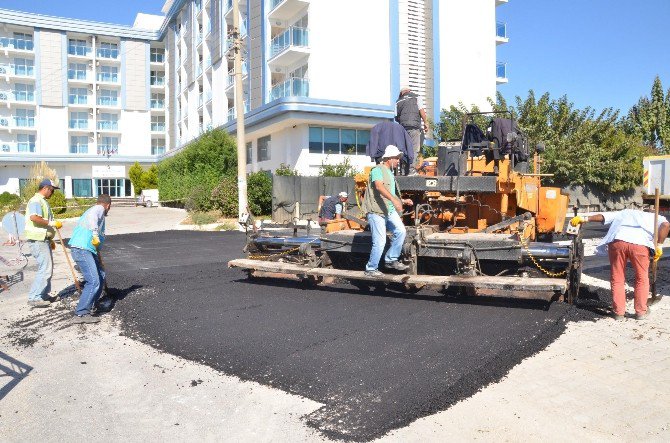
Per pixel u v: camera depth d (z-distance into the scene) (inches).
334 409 152.8
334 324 233.3
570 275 261.3
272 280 337.1
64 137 2119.8
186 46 1937.7
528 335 213.6
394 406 153.0
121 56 2207.2
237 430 143.3
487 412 149.8
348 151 1091.3
